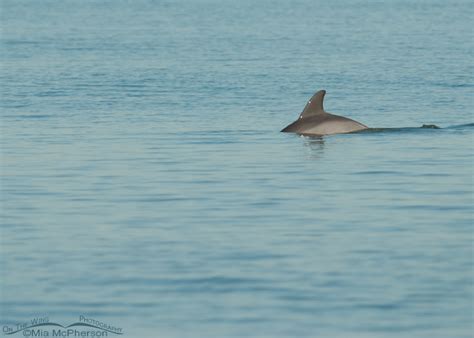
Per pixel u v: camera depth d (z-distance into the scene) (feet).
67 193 342.85
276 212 309.83
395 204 320.91
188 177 371.35
